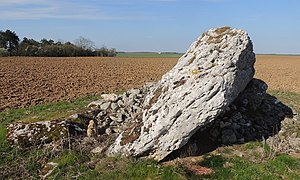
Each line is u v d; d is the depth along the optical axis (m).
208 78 9.85
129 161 9.66
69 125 11.84
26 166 10.09
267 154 10.27
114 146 10.45
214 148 10.66
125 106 13.62
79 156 10.23
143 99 13.62
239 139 11.16
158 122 9.90
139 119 11.04
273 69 57.50
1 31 107.75
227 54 10.43
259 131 11.86
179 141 9.79
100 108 13.93
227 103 10.01
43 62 63.97
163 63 70.50
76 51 99.50
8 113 17.12
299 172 9.49
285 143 11.14
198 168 9.52
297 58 105.94
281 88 29.39
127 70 49.75
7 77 35.06
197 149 10.43
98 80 34.62
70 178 9.32
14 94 23.80
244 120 11.98
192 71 10.35
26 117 15.86
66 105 18.84
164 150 9.83
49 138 11.20
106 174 9.25
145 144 9.88
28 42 111.19
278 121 12.70
